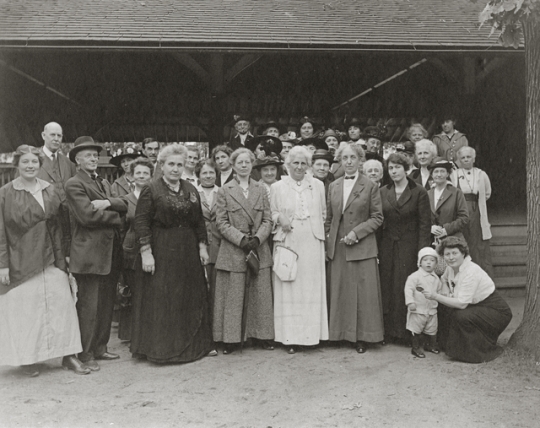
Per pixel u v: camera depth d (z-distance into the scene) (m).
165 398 4.42
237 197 5.68
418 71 12.82
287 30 8.77
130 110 13.05
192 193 5.53
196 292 5.48
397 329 5.84
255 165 6.32
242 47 8.16
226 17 9.38
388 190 6.05
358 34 8.72
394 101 13.22
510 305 7.66
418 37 8.71
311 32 8.73
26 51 8.13
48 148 6.27
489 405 4.20
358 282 5.74
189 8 9.84
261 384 4.72
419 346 5.58
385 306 5.93
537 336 5.17
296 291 5.68
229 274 5.65
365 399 4.35
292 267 5.60
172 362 5.32
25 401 4.36
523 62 10.57
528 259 5.36
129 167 6.50
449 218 6.27
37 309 4.96
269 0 10.57
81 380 4.89
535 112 5.29
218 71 10.52
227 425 3.90
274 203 5.87
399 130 13.22
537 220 5.25
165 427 3.88
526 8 4.66
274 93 12.93
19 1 9.92
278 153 7.04
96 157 5.36
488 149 11.78
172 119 13.12
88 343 5.29
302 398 4.39
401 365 5.21
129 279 6.16
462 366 5.13
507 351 5.25
